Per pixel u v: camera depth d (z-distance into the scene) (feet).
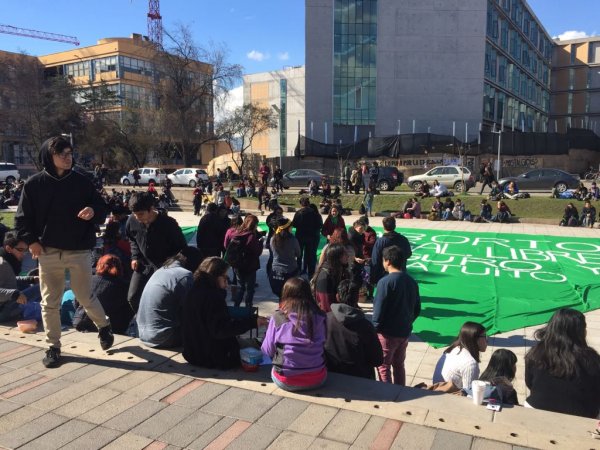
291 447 9.91
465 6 152.97
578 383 11.30
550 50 260.83
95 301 14.32
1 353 14.73
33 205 12.75
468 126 154.30
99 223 13.69
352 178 91.04
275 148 213.87
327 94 157.38
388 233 22.74
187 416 11.12
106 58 229.25
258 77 218.38
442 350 21.25
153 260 17.07
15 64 173.68
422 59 154.71
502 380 13.21
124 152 165.48
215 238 27.48
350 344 13.32
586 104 261.85
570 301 28.73
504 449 9.84
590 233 56.54
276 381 12.43
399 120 154.10
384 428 10.63
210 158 234.58
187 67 152.56
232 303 27.50
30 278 20.77
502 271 36.96
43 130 168.66
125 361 14.17
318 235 30.96
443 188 82.74
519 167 121.19
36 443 9.98
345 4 155.63
